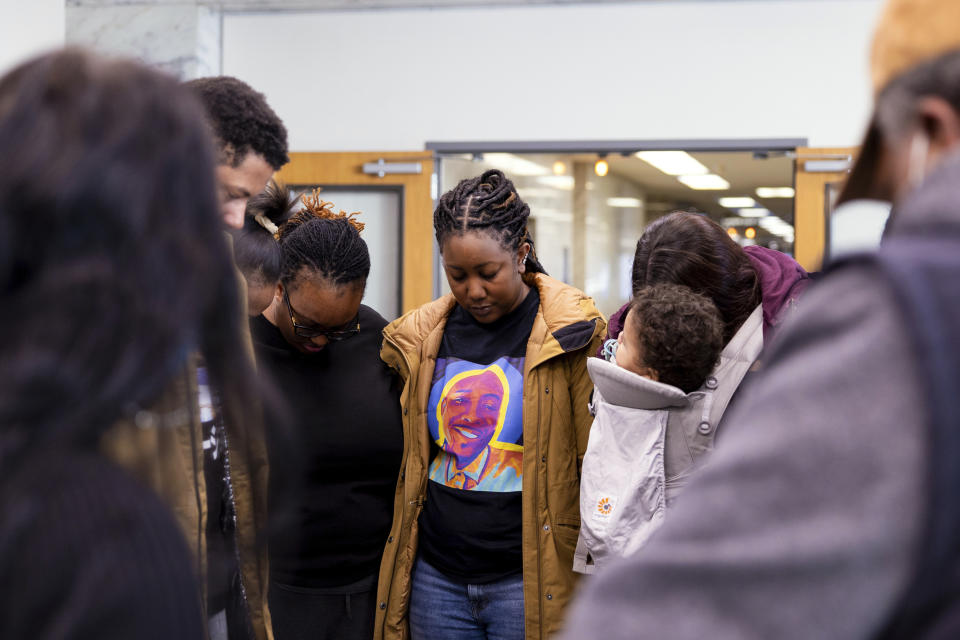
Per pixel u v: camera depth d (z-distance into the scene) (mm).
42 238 463
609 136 4758
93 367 457
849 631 434
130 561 454
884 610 437
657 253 1499
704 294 1441
